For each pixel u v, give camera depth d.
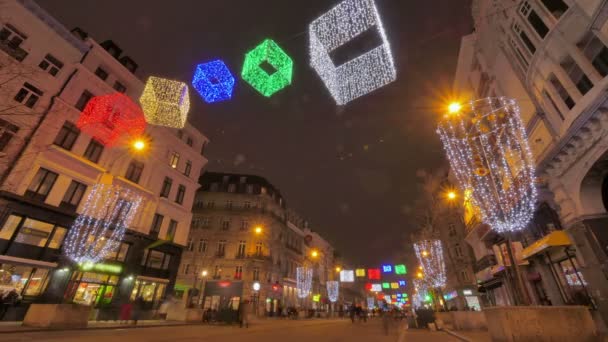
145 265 21.66
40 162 16.66
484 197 14.73
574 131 9.76
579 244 10.60
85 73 19.30
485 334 11.12
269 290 36.16
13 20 16.05
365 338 11.02
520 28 12.59
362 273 42.28
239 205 38.72
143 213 22.25
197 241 35.62
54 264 16.08
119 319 18.55
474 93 18.48
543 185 12.16
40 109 16.92
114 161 20.83
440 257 26.72
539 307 6.56
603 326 9.93
